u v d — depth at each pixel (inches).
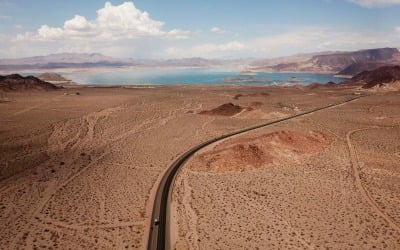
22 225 1635.1
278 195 1930.4
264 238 1483.8
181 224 1628.9
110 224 1643.7
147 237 1523.1
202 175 2284.7
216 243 1453.0
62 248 1441.9
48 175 2346.2
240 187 2055.9
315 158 2618.1
